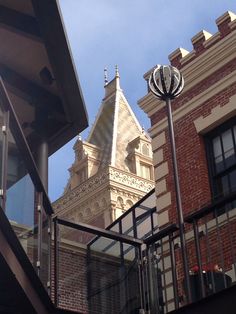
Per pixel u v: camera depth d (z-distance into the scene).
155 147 13.86
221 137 12.65
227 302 6.84
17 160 7.50
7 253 6.68
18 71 11.77
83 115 11.67
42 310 7.87
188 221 7.85
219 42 13.05
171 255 7.93
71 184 57.38
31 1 10.00
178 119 13.55
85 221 53.09
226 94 12.67
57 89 11.35
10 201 7.23
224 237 10.85
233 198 7.30
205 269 8.41
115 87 65.12
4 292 7.29
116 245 9.92
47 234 8.69
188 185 12.64
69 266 9.24
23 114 12.28
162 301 9.21
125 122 61.38
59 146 12.36
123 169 55.19
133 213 17.44
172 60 14.20
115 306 9.20
